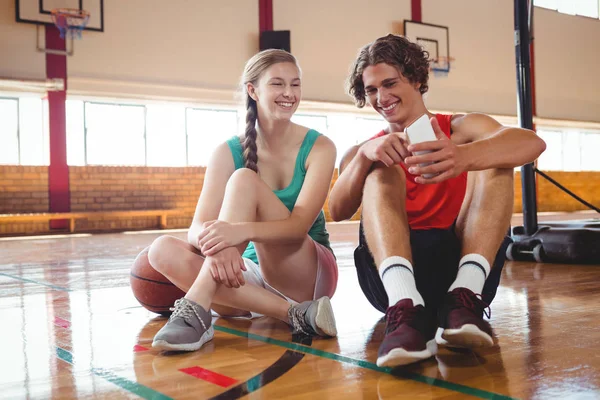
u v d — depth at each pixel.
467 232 1.32
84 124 8.29
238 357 1.33
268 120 1.70
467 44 11.20
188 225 9.08
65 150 8.08
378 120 10.57
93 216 7.97
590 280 2.53
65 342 1.54
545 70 12.12
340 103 9.90
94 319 1.87
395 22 10.45
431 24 10.73
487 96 11.44
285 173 1.75
